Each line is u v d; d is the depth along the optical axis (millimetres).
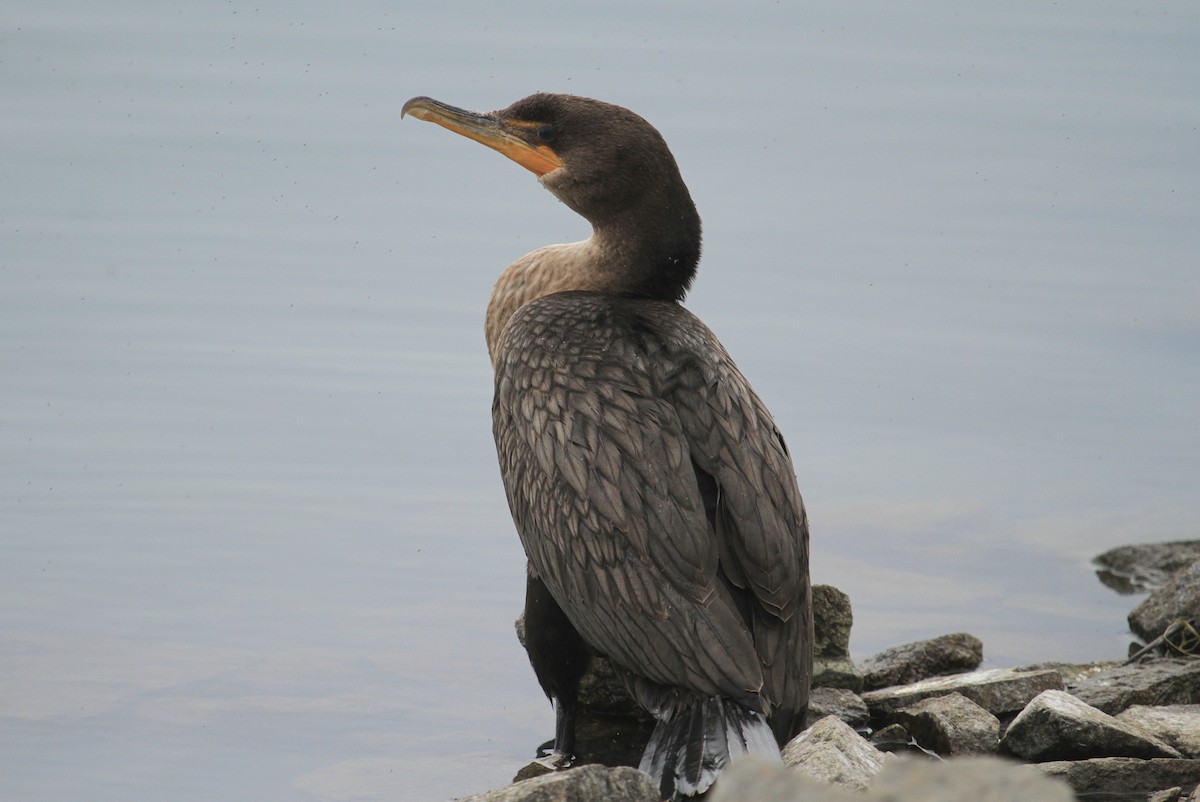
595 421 10203
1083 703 10938
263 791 11086
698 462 10055
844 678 12219
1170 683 12211
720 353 11133
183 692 12609
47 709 12273
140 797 10977
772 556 9773
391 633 13758
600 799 8711
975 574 15562
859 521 16703
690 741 9328
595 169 12234
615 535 9820
